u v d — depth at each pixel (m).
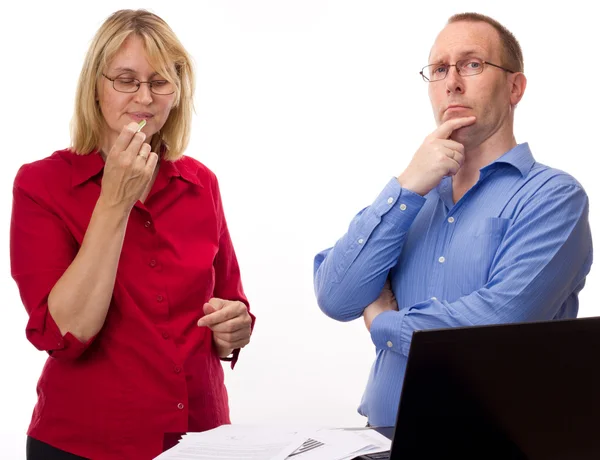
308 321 3.70
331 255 1.74
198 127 3.64
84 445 1.70
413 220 1.69
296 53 3.65
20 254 1.71
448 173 1.63
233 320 1.82
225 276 2.02
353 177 3.69
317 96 3.67
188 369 1.79
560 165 3.67
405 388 1.05
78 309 1.62
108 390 1.70
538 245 1.55
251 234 3.68
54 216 1.73
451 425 1.08
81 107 1.76
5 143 3.54
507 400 1.08
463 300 1.57
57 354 1.66
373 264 1.67
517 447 1.11
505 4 3.64
